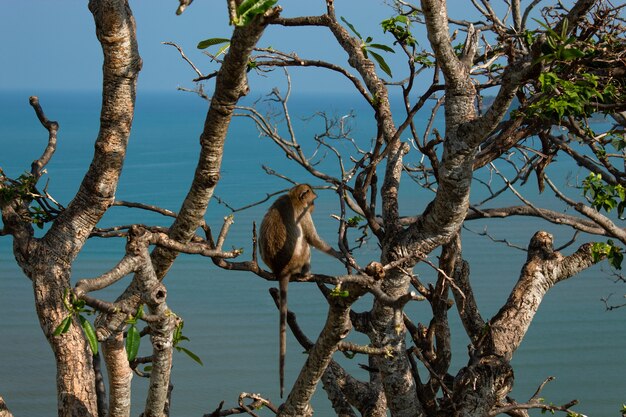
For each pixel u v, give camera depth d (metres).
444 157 7.82
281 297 7.79
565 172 80.38
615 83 8.12
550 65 7.34
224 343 39.88
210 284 52.53
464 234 61.50
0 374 35.62
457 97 7.73
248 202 78.06
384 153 8.61
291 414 8.24
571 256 9.84
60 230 8.27
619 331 41.56
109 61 7.93
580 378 35.09
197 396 33.19
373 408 10.36
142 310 5.82
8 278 53.38
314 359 7.87
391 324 9.02
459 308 10.55
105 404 8.74
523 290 9.67
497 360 9.04
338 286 6.74
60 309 8.05
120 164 8.23
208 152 7.09
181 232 7.59
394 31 8.82
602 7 7.91
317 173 10.20
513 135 8.52
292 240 7.88
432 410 9.34
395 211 9.14
